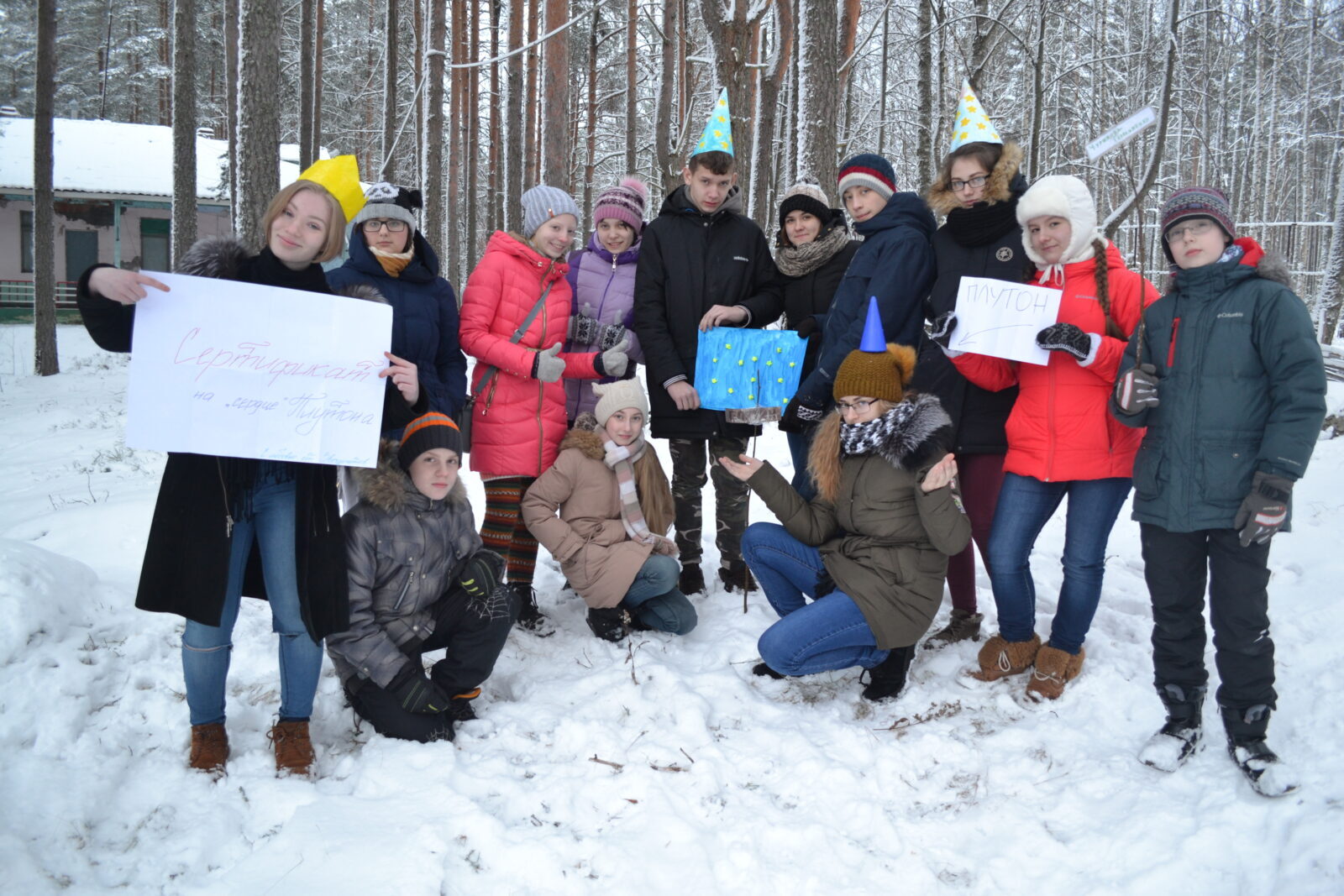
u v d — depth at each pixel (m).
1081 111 20.08
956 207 3.28
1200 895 2.13
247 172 8.89
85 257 23.73
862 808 2.52
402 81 22.25
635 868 2.23
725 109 3.77
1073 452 2.99
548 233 3.65
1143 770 2.67
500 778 2.61
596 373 3.67
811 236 3.93
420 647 2.94
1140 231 11.12
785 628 3.07
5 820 2.31
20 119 24.92
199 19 28.73
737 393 3.75
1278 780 2.40
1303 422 2.33
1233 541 2.52
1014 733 2.90
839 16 9.43
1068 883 2.23
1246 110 29.61
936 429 3.00
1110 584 4.33
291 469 2.59
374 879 2.14
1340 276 13.99
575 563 3.53
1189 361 2.57
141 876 2.19
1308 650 3.32
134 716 2.84
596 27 17.75
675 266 3.86
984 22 12.13
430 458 2.83
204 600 2.43
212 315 2.36
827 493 3.26
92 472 7.23
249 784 2.54
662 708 3.05
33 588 3.20
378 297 2.73
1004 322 2.95
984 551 3.50
